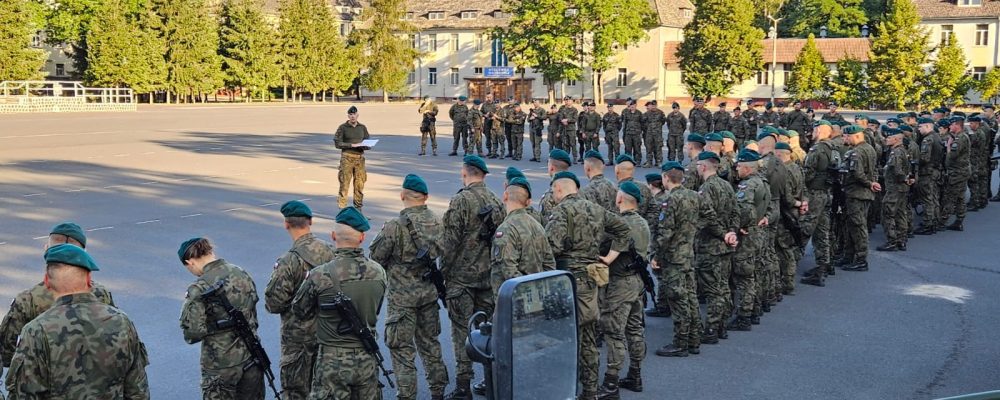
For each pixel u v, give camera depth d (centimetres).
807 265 1366
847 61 6278
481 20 8681
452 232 772
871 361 880
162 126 4238
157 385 775
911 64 5962
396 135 3850
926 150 1577
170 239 1420
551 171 927
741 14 6762
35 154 2784
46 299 593
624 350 774
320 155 2894
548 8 6888
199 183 2138
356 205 1728
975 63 6775
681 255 879
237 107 6706
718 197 914
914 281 1240
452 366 866
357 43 8162
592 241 738
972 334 974
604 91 8188
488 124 2869
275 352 876
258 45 7494
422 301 730
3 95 5812
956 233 1638
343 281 607
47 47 7825
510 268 688
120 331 498
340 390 605
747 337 969
